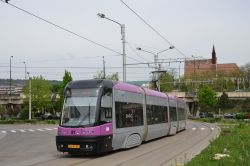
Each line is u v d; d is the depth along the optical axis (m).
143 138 26.69
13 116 106.06
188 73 125.88
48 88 93.00
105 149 20.25
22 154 22.61
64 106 20.67
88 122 19.81
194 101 111.25
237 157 16.23
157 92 31.52
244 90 118.12
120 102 22.30
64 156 20.80
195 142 28.80
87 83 20.83
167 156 20.00
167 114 33.97
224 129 45.88
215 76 123.75
